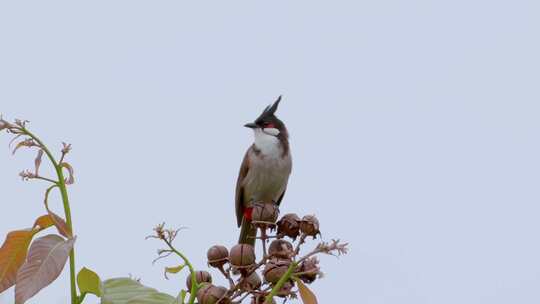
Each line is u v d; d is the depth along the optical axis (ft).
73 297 13.94
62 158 14.20
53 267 13.07
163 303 14.16
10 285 14.20
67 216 14.06
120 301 14.07
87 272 14.03
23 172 13.98
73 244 13.56
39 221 14.37
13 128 13.85
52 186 14.15
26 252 14.42
